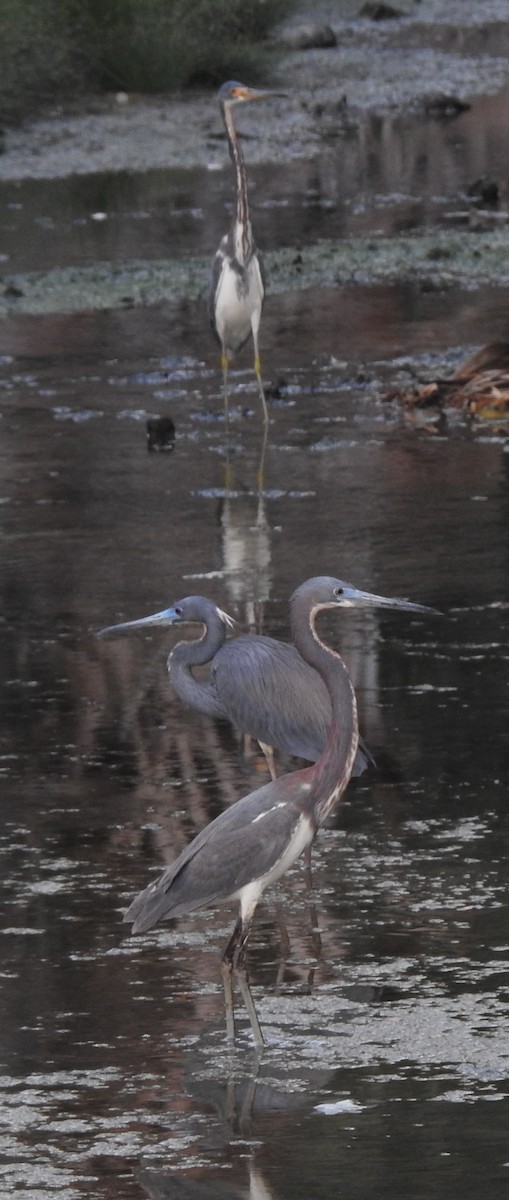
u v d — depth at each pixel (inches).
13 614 575.2
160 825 405.4
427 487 702.5
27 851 392.8
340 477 725.3
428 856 381.7
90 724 477.4
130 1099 289.6
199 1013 318.3
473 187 1397.6
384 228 1272.1
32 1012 319.6
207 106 1838.1
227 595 576.4
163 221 1326.3
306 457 757.9
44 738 467.8
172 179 1510.8
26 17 1784.0
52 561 631.2
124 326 1013.8
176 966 338.3
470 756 438.3
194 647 407.2
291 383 883.4
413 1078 291.0
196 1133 277.6
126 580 604.4
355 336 966.4
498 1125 276.2
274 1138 275.9
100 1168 269.6
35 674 519.2
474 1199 256.2
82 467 757.3
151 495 713.0
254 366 919.7
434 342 940.0
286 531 653.9
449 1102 283.1
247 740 463.2
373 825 400.2
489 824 397.7
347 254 1179.3
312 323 1002.1
